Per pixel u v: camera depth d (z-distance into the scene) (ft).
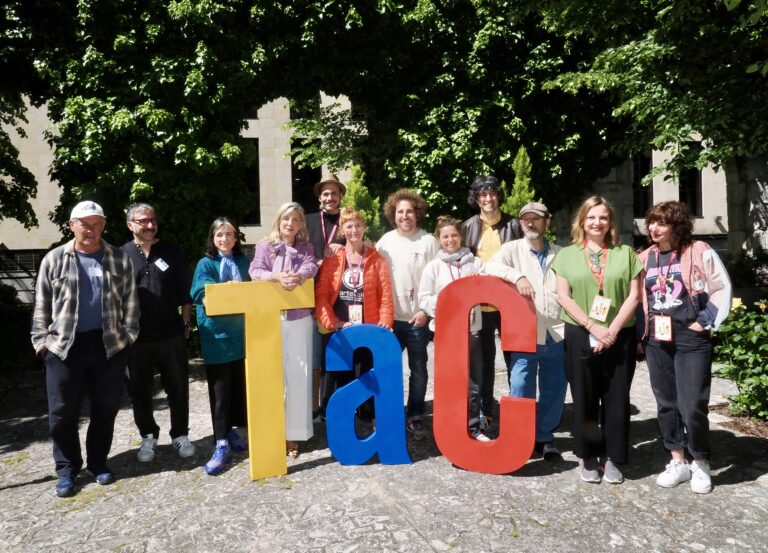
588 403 11.25
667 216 10.95
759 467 11.73
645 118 22.76
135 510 10.57
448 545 9.04
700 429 10.71
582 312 11.05
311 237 16.31
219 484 11.62
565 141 29.73
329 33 26.43
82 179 24.67
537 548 8.91
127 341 11.89
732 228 35.73
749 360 14.35
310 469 12.23
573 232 11.73
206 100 25.04
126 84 24.29
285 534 9.50
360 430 14.84
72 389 11.44
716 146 20.07
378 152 30.66
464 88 28.66
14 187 39.47
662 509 10.11
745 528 9.42
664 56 20.47
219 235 13.14
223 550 9.07
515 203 23.36
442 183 28.66
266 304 11.83
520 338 11.81
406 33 27.61
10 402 18.75
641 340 11.64
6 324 29.66
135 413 13.03
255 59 25.08
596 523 9.66
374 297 13.41
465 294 11.96
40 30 23.82
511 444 11.55
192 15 24.04
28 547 9.36
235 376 13.43
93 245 11.64
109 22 24.08
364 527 9.64
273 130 67.41
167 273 12.92
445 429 12.01
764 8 13.70
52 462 13.33
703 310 10.62
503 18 27.86
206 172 25.53
